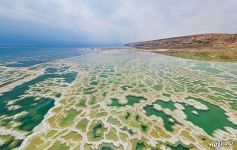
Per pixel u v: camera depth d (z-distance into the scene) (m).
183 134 9.56
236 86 18.69
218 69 28.50
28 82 19.48
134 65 31.89
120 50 73.81
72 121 10.88
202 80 21.12
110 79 21.27
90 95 15.61
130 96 15.48
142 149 8.24
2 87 17.58
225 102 14.25
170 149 8.27
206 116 11.82
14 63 31.62
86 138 9.08
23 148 8.25
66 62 34.69
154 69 28.06
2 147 8.34
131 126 10.35
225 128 10.31
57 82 19.66
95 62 35.19
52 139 8.98
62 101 14.16
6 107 12.91
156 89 17.53
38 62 33.81
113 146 8.43
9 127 10.19
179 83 19.70
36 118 11.27
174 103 13.98
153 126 10.41
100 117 11.45
